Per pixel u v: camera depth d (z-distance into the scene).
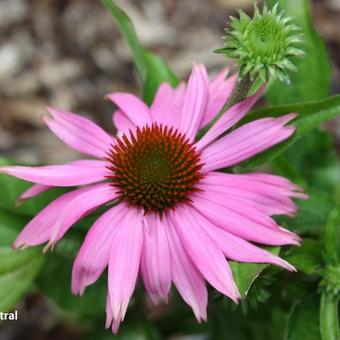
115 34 0.86
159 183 0.42
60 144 0.77
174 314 0.52
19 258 0.45
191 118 0.44
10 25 0.86
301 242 0.43
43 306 0.67
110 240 0.41
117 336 0.50
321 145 0.51
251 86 0.42
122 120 0.45
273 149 0.43
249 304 0.45
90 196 0.42
